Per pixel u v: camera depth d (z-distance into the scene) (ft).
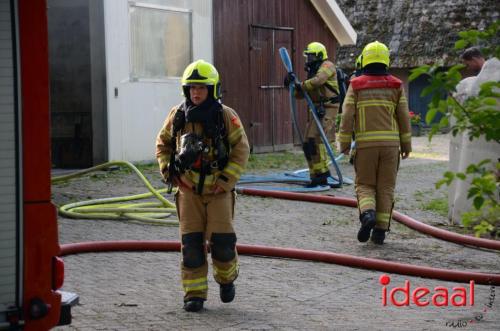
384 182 32.55
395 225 37.68
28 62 14.78
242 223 37.58
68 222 36.11
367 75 32.48
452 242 33.88
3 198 14.79
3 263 14.85
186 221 22.49
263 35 71.00
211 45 64.39
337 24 78.54
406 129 32.60
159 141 22.93
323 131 49.24
